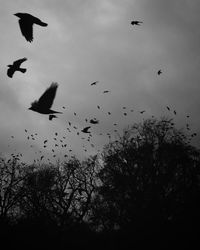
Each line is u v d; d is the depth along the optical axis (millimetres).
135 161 48656
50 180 54375
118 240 43812
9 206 52562
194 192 44156
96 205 49000
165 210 44312
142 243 41750
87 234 49188
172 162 46812
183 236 40656
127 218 45688
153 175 46844
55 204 53219
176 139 48938
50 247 47062
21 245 46000
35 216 51344
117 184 47500
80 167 53188
